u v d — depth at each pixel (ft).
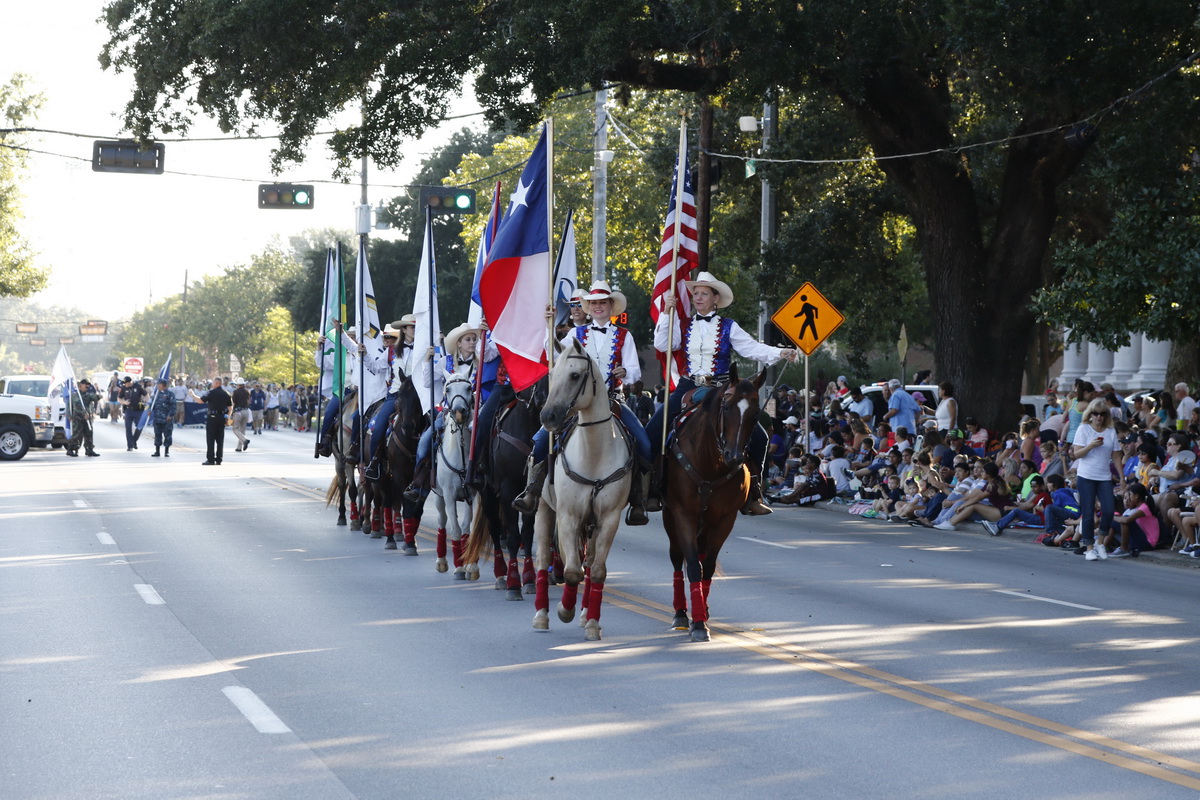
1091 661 47.21
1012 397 126.72
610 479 49.24
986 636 52.08
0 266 273.13
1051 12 100.17
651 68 120.57
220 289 597.11
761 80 108.68
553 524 58.54
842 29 109.19
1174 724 37.70
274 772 31.86
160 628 51.47
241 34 114.73
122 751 33.68
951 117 139.23
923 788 30.91
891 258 171.94
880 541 89.04
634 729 36.29
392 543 78.23
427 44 114.62
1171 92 100.78
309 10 114.73
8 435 168.96
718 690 41.32
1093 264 87.56
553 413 46.88
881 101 122.72
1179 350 143.64
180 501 109.70
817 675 43.78
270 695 40.09
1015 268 125.49
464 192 138.21
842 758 33.53
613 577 67.21
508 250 58.29
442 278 330.34
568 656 46.57
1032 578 71.36
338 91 118.62
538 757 33.30
